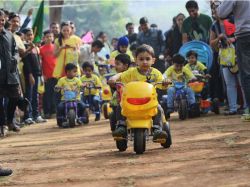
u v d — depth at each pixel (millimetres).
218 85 12109
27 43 12195
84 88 10719
